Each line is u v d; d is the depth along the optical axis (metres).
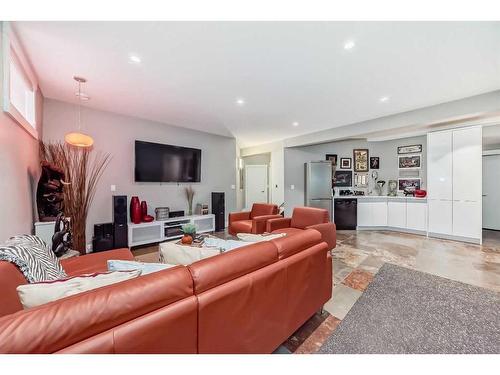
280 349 1.44
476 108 3.06
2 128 1.66
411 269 2.79
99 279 0.88
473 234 3.84
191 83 2.66
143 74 2.44
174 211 4.61
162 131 4.46
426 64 2.24
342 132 4.66
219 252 1.29
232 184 5.82
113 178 3.84
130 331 0.72
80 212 3.07
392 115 3.90
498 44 1.91
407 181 5.35
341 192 5.79
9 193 1.82
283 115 3.93
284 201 5.92
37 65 2.26
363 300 2.06
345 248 3.71
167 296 0.84
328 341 1.52
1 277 1.08
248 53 2.04
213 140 5.42
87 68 2.32
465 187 3.91
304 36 1.80
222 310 0.99
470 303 2.00
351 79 2.56
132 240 3.69
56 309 0.65
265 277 1.19
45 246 1.67
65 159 3.05
